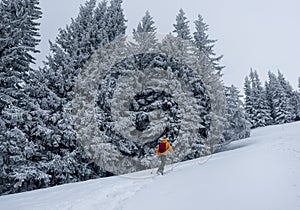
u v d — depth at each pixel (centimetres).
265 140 1588
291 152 869
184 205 513
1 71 1803
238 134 2727
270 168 677
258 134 2778
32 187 1744
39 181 1738
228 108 2675
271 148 1036
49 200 770
